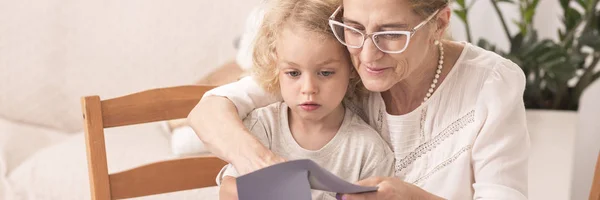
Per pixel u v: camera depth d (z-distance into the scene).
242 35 2.54
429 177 1.22
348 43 1.06
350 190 0.98
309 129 1.22
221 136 1.14
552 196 1.79
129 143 2.32
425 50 1.08
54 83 2.75
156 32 2.73
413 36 1.04
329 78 1.13
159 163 1.48
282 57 1.13
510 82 1.17
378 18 1.02
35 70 2.73
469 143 1.17
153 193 1.48
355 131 1.23
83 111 1.41
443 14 1.08
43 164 2.21
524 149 1.17
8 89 2.74
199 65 2.77
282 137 1.23
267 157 1.07
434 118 1.21
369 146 1.22
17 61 2.72
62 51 2.73
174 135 2.12
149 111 1.45
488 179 1.15
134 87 2.78
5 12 2.68
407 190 1.03
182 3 2.72
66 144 2.36
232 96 1.23
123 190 1.46
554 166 1.96
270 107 1.24
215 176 1.50
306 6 1.11
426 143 1.22
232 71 2.33
